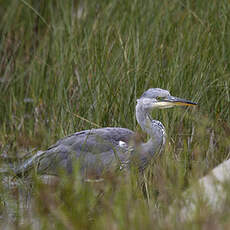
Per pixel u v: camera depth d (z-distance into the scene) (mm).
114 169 10617
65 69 13547
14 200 10148
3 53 16438
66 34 14984
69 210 8258
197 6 15172
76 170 8672
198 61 12930
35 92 14258
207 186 8625
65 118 12586
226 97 12633
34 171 10344
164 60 13570
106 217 7363
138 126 12195
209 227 6742
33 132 13711
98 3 16297
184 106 12391
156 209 8227
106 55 13094
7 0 18938
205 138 11672
